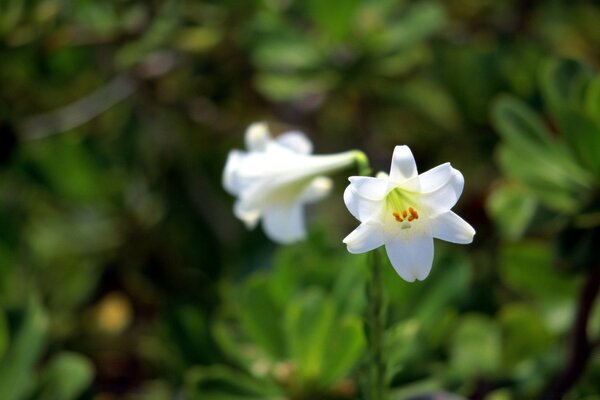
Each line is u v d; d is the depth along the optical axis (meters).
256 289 1.72
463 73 2.18
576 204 1.70
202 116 2.44
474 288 2.03
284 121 2.54
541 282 1.89
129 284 2.38
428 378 1.72
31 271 2.19
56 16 2.09
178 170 2.40
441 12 2.16
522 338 1.85
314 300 1.64
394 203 1.35
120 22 2.09
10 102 2.30
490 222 2.28
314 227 1.85
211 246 2.33
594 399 1.75
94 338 2.36
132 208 2.38
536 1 2.59
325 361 1.65
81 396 1.82
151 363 2.16
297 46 2.14
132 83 2.31
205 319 1.92
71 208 2.39
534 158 1.72
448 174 1.33
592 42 2.59
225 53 2.34
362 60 2.15
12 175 2.34
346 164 1.56
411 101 2.26
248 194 1.58
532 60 2.18
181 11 2.06
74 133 2.46
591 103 1.68
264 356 1.72
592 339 1.82
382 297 1.40
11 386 1.74
